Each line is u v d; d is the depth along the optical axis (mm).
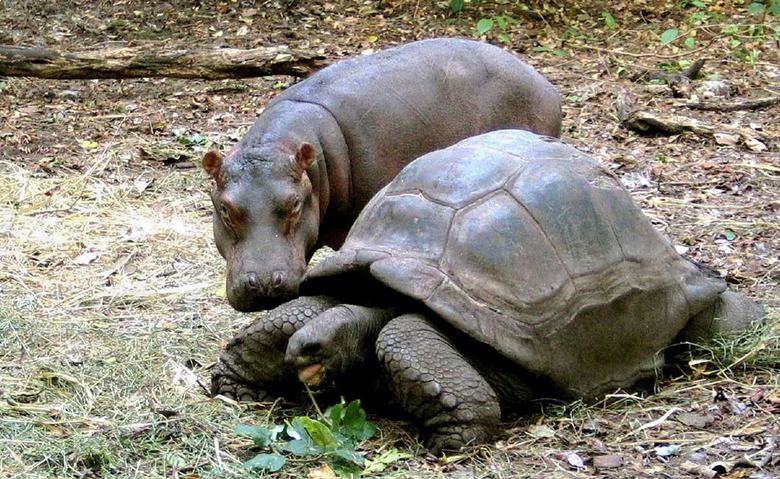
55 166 9367
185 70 10797
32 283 7031
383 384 5105
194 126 10461
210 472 4641
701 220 8016
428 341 4781
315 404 4980
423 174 5305
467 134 6914
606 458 4707
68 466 4676
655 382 5387
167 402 5309
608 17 13258
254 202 5789
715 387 5391
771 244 7547
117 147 9797
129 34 13148
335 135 6469
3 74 10773
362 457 4707
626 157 9391
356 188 6594
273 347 5152
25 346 5988
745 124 10281
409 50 6949
